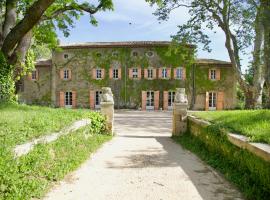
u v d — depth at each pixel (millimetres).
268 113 6891
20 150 4035
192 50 26484
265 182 3891
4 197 3438
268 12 17406
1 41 12500
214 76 30688
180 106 10461
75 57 31375
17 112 7309
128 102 30812
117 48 30734
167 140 9906
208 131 6797
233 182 4715
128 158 6684
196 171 5562
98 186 4617
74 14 15180
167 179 5035
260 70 19312
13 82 12578
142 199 4109
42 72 32062
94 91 31062
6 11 12703
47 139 5090
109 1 13125
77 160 5812
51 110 9023
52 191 4285
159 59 30531
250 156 4402
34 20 10992
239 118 6809
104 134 10320
